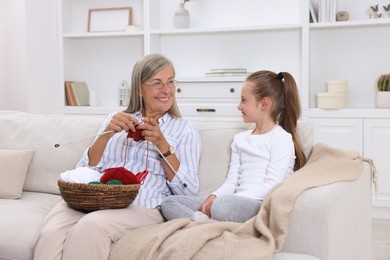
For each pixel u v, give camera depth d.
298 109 1.91
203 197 1.85
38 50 3.90
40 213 1.89
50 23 4.01
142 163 1.93
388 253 2.59
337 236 1.49
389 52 3.52
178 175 1.84
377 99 3.40
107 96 4.19
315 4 3.53
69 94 4.02
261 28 3.55
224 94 3.62
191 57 3.94
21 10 3.80
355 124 3.32
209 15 3.88
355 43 3.58
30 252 1.64
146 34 3.78
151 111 1.99
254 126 2.01
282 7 3.72
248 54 3.82
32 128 2.33
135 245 1.47
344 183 1.59
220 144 2.01
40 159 2.24
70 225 1.60
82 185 1.56
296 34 3.70
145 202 1.80
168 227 1.49
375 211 3.33
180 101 3.73
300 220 1.42
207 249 1.36
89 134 2.22
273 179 1.74
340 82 3.33
